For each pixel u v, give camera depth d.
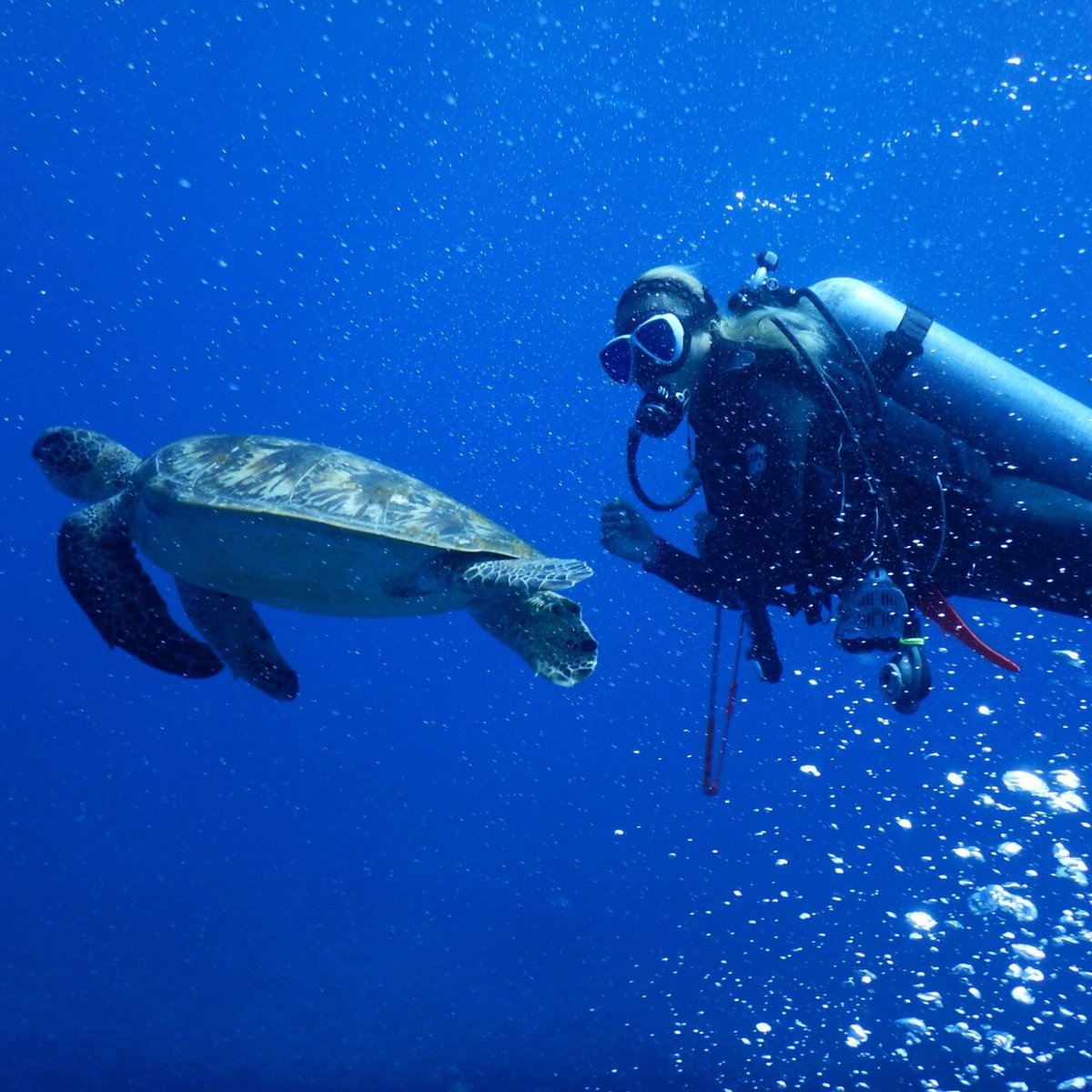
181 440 2.89
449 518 2.69
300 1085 6.88
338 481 2.63
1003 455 2.90
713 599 3.19
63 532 2.86
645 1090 6.63
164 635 2.94
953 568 2.87
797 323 2.75
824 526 2.64
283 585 2.65
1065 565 2.77
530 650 2.61
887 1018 8.12
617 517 3.15
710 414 2.72
